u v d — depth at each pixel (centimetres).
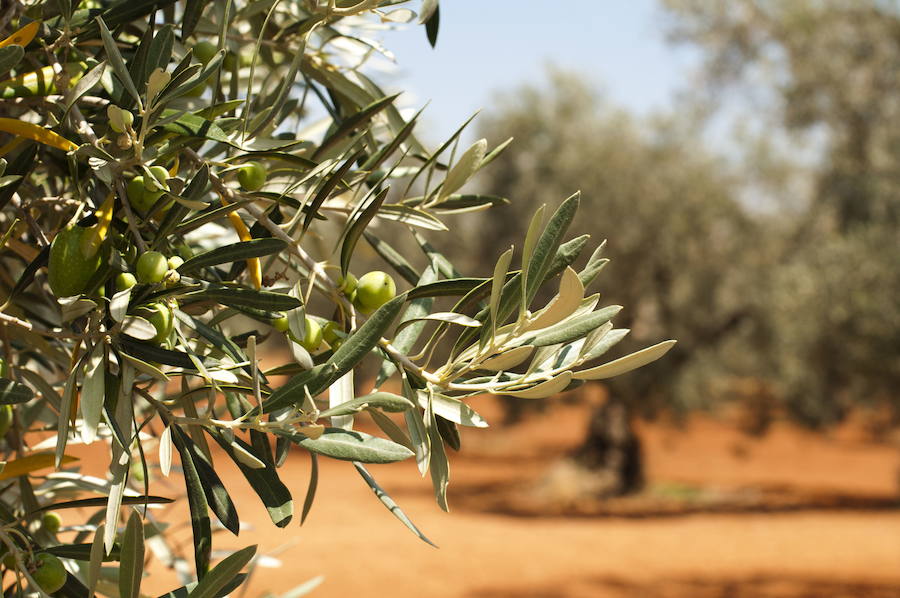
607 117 1545
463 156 97
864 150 1271
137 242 78
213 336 79
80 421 104
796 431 2542
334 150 107
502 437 2503
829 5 1258
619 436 1636
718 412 1683
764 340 1460
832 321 1159
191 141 85
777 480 1820
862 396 1273
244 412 86
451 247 1559
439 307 402
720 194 1481
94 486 118
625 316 1510
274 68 118
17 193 98
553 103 1570
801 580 958
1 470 82
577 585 952
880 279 1135
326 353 87
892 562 1024
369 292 87
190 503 76
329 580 955
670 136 1518
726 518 1384
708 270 1498
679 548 1143
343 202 120
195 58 101
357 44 124
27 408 119
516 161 1558
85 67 94
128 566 70
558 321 75
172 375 78
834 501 1553
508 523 1363
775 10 1315
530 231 72
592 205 1460
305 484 1731
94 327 75
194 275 88
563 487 1600
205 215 80
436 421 90
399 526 1318
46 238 91
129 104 84
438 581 966
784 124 1319
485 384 81
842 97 1242
